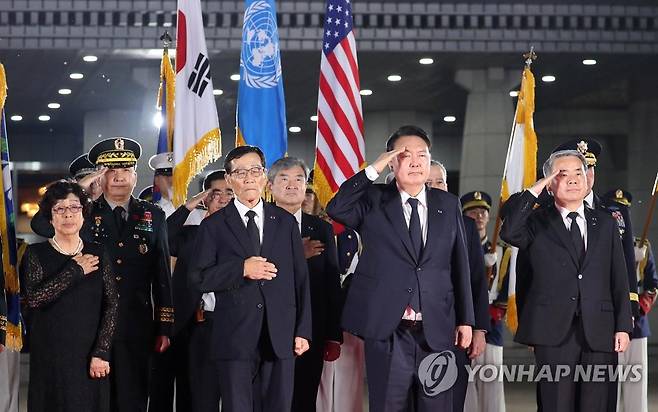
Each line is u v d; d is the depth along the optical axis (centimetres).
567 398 1173
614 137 3434
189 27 1451
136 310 1209
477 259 1225
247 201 1122
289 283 1114
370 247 1104
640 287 1641
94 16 2616
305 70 2853
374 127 3391
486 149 3038
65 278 1089
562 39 2809
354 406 1331
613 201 1318
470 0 2767
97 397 1107
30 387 1106
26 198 3459
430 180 1298
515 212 1170
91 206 1163
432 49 2769
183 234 1302
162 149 1627
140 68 2798
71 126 3362
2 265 1203
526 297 1201
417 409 1098
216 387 1250
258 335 1091
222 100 3048
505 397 2012
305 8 2683
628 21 2817
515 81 2997
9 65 2758
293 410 1221
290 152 3528
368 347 1091
